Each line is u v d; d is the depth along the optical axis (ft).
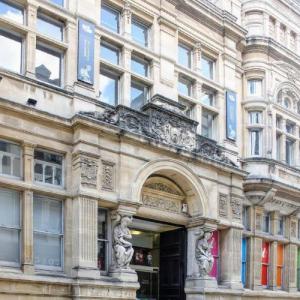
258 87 84.07
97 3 62.49
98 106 59.72
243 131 82.33
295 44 94.89
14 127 52.47
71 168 56.29
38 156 55.01
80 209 54.65
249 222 79.25
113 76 64.54
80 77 58.65
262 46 83.97
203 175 67.72
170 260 70.49
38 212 54.34
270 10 88.38
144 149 61.36
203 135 73.77
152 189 65.05
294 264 86.07
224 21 78.28
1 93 52.49
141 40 68.54
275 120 84.94
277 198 82.79
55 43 58.23
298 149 90.58
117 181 58.54
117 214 58.34
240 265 72.08
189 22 74.02
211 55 77.36
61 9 59.00
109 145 58.54
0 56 54.54
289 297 82.58
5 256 51.44
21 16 56.75
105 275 57.77
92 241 55.01
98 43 61.93
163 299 70.18
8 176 52.26
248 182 77.46
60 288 52.54
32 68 55.67
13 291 49.49
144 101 67.31
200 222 66.90
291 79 90.02
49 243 54.70
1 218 51.62
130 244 58.59
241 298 71.56
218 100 76.79
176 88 70.28
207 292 64.95
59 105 56.80
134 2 66.69
